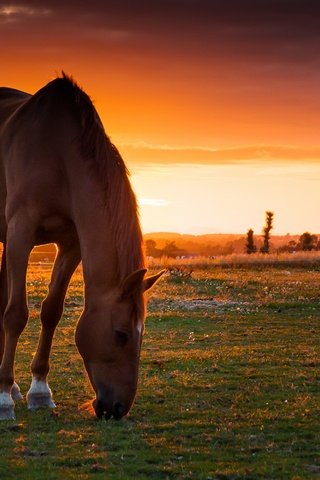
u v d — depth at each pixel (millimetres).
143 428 7645
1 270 8758
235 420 8039
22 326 7984
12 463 6531
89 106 8078
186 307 18609
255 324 15953
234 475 6309
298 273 29109
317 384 9992
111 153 7840
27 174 8016
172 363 11406
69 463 6590
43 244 8438
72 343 13250
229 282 24359
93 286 7570
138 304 7375
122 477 6207
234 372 10758
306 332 14867
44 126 8078
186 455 6824
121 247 7496
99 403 7406
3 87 9781
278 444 7199
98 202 7672
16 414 8203
